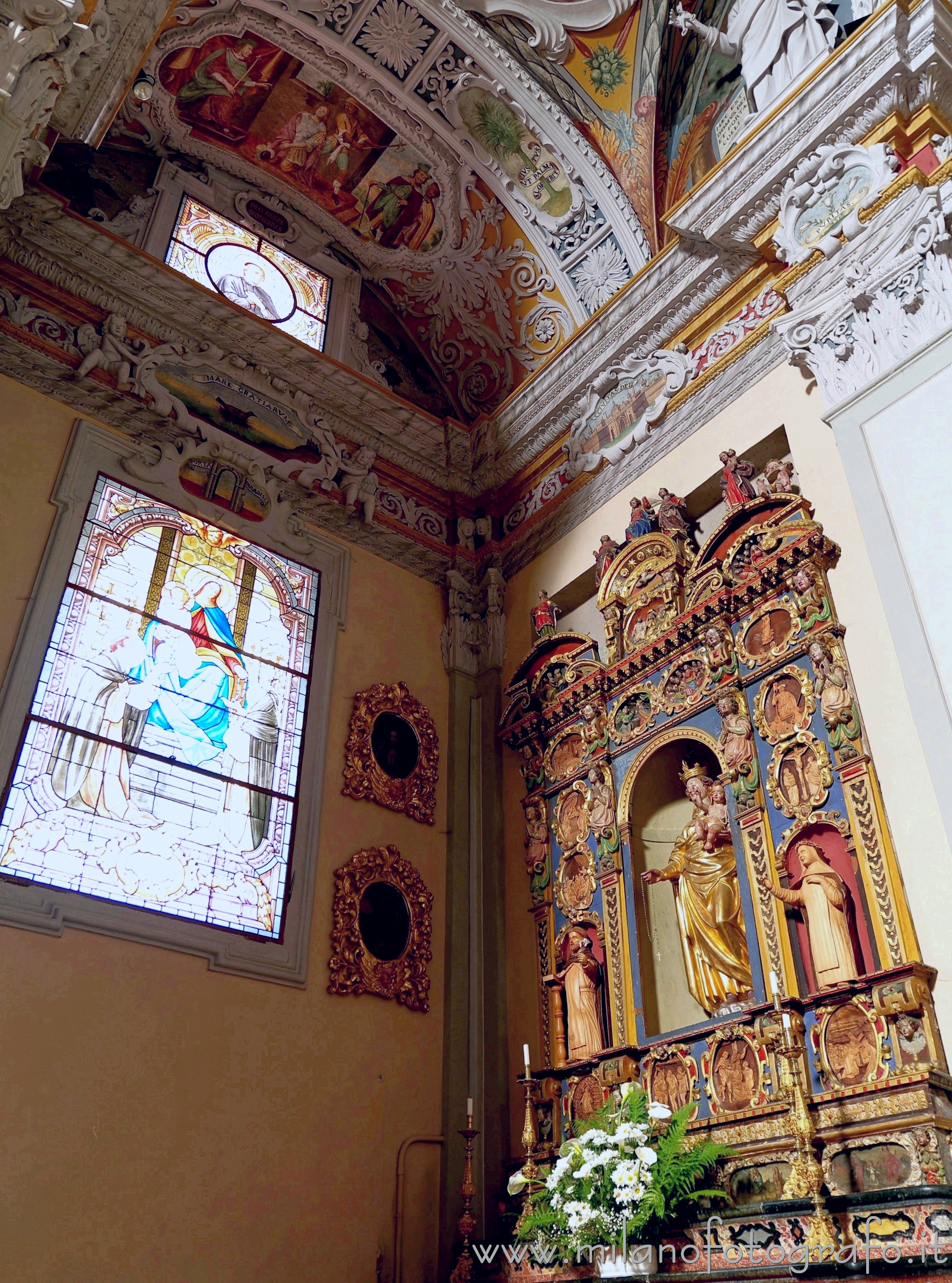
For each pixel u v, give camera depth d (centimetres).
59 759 714
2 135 623
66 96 745
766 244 823
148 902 715
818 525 703
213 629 851
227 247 1033
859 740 633
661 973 750
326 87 1015
